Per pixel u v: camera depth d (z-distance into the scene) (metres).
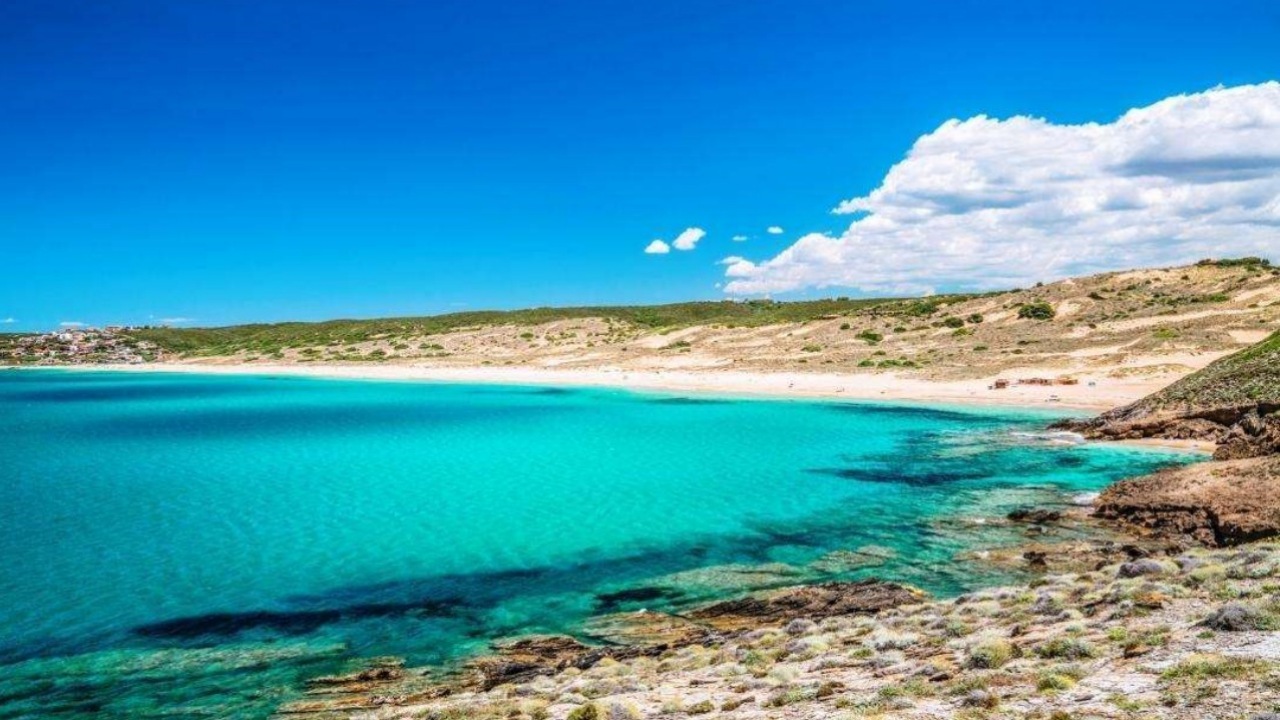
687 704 12.95
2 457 48.81
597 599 22.69
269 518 31.92
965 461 43.28
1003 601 17.70
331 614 21.56
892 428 57.09
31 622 20.86
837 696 12.04
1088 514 30.72
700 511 32.69
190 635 20.09
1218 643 11.58
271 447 52.34
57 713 16.06
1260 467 28.70
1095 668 11.43
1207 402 46.50
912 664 13.55
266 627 20.64
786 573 24.70
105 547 27.75
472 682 16.98
